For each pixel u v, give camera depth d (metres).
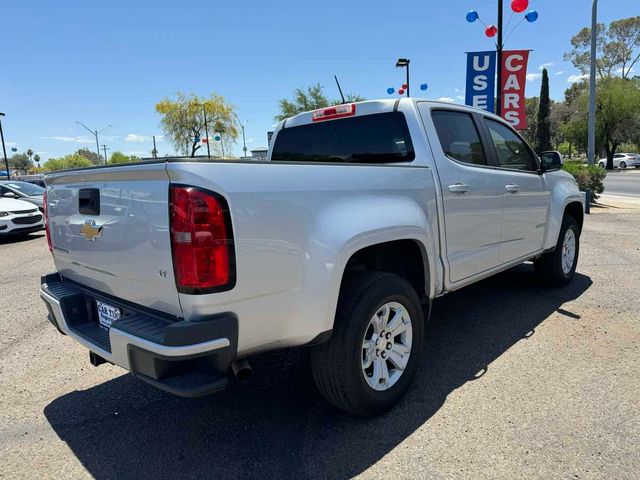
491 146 4.27
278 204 2.38
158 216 2.23
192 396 2.15
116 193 2.49
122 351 2.33
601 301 5.09
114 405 3.30
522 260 4.73
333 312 2.61
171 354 2.09
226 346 2.21
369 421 2.96
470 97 11.30
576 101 57.47
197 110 39.59
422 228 3.23
